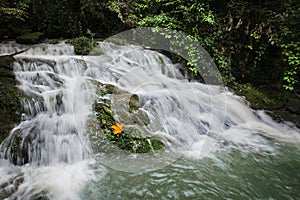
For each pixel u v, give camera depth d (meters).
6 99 3.61
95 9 7.18
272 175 3.22
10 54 5.20
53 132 3.46
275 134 4.48
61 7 7.28
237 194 2.82
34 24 7.15
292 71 5.17
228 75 5.76
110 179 2.95
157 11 6.74
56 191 2.72
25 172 3.00
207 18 5.46
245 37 5.93
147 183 2.91
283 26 5.07
